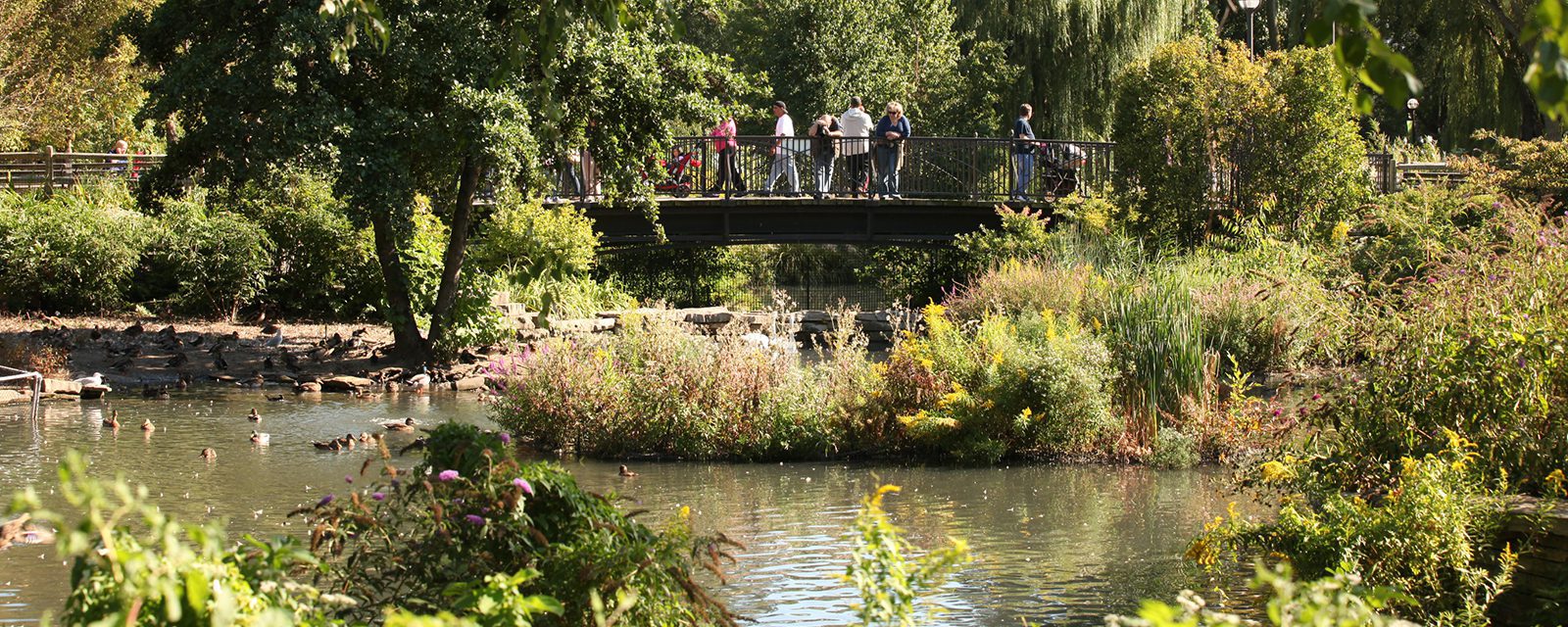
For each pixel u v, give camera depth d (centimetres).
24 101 2980
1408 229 1580
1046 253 1912
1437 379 630
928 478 1016
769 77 3353
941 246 2403
